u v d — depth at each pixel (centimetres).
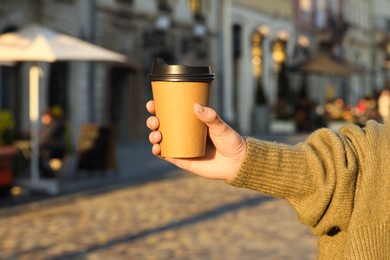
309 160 192
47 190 1211
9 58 1144
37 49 1159
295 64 3538
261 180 190
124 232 881
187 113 180
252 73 3400
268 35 3550
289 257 753
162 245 809
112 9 2294
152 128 183
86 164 1494
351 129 196
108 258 739
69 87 2106
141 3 2488
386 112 1454
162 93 179
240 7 3262
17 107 1869
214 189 1311
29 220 962
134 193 1240
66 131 1502
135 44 2456
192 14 2872
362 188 187
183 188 1320
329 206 191
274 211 1056
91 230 894
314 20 4178
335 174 189
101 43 2236
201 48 2916
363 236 184
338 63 3456
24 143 1291
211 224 945
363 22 5375
